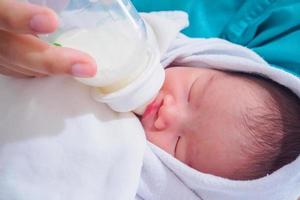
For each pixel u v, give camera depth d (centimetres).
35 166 25
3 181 25
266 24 38
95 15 21
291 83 29
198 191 30
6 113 25
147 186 29
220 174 29
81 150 25
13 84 26
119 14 22
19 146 25
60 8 20
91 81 22
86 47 21
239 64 31
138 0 37
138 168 27
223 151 28
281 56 37
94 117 26
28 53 20
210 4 38
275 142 28
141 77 23
